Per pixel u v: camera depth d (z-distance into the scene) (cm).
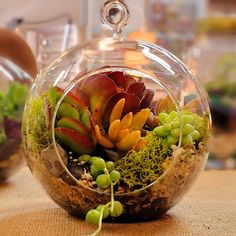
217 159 113
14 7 102
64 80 40
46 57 69
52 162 39
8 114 62
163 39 115
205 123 41
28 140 41
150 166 38
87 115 38
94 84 38
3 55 66
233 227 39
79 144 38
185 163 40
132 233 37
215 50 125
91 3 93
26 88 64
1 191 56
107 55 42
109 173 38
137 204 39
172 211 44
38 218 41
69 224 39
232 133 117
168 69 42
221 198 52
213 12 126
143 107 39
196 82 42
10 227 38
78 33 92
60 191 40
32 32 71
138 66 41
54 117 38
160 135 39
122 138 38
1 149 61
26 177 66
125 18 44
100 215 36
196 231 37
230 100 121
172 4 117
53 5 101
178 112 39
